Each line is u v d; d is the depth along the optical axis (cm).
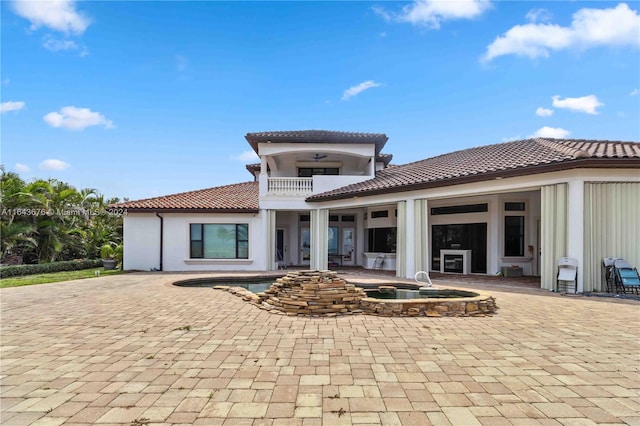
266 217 1920
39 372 455
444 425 326
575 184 1077
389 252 1930
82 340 597
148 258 1878
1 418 338
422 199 1473
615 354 525
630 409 357
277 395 387
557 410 355
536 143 1510
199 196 2095
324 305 785
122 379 431
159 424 328
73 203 2258
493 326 687
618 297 995
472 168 1374
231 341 587
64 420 334
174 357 510
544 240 1144
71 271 1866
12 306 888
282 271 1852
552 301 944
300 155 2108
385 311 771
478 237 1642
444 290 1107
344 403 369
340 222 2230
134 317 764
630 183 1062
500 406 363
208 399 378
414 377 437
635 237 1055
